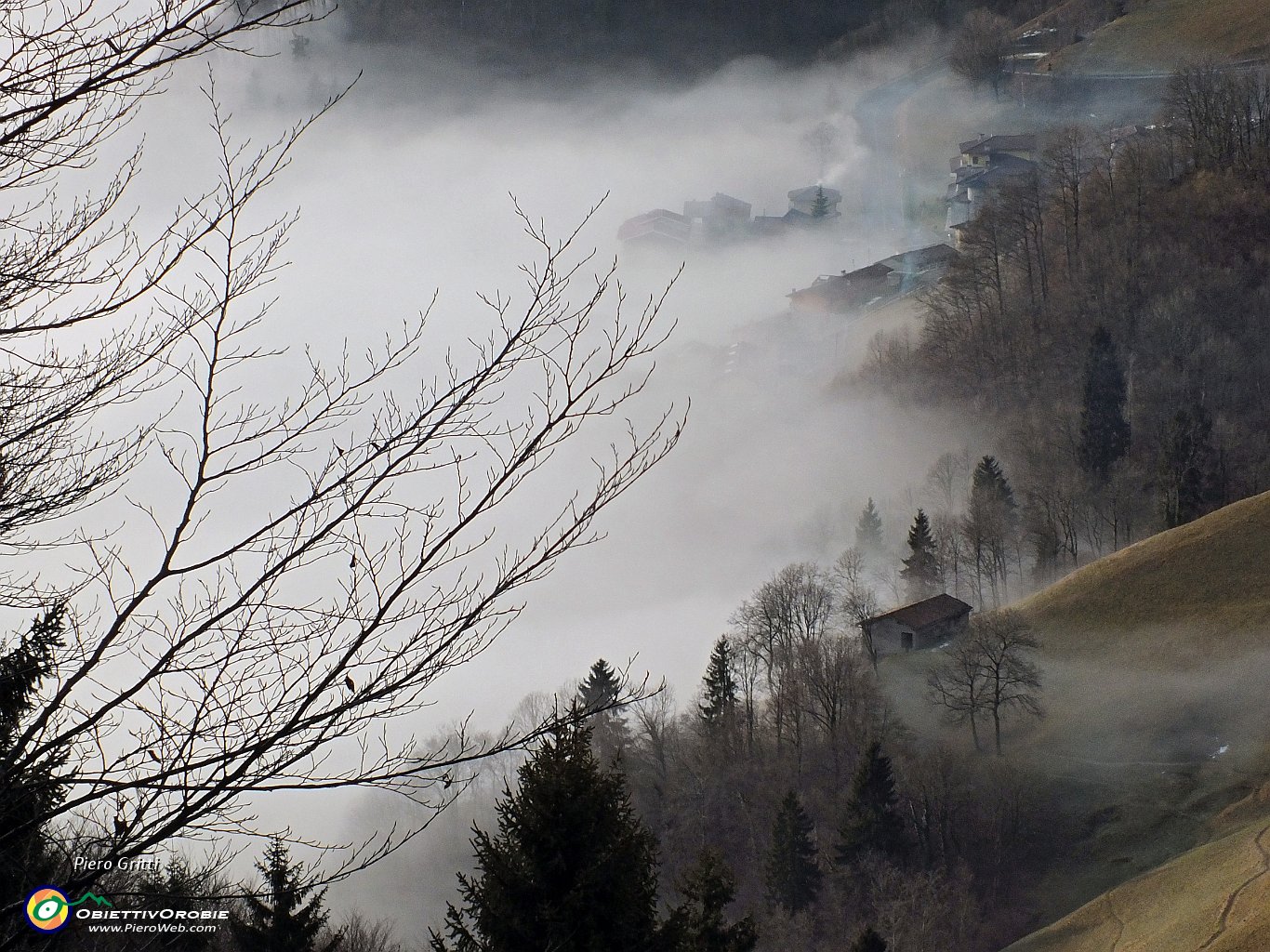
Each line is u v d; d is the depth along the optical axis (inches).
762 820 2566.4
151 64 274.8
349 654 280.7
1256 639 2805.1
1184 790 2433.6
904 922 2066.9
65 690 274.8
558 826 704.4
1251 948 1672.0
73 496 292.2
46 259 276.8
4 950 277.4
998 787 2501.2
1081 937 2016.5
